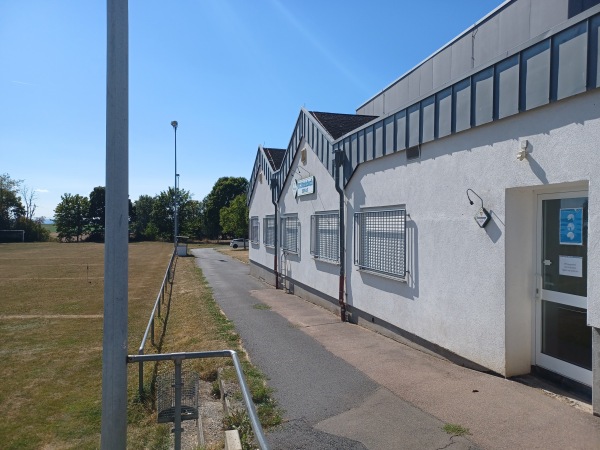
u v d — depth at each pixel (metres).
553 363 5.25
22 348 9.88
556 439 3.99
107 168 3.43
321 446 4.27
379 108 15.06
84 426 6.04
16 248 54.62
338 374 6.34
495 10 8.73
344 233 10.27
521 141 5.15
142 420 5.94
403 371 6.24
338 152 10.28
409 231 7.57
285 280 15.86
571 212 5.00
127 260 3.46
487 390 5.20
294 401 5.42
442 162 6.64
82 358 9.12
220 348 8.09
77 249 52.47
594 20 4.19
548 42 4.71
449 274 6.50
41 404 6.78
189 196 83.44
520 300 5.49
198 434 4.94
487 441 4.07
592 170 4.30
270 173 18.05
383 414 4.86
